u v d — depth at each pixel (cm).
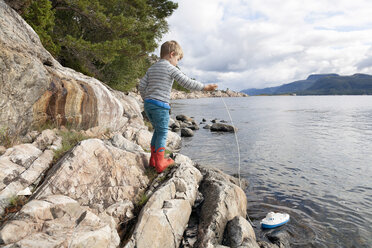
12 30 388
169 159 371
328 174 623
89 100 512
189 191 335
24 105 355
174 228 278
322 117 2200
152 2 2023
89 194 273
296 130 1405
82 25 1658
